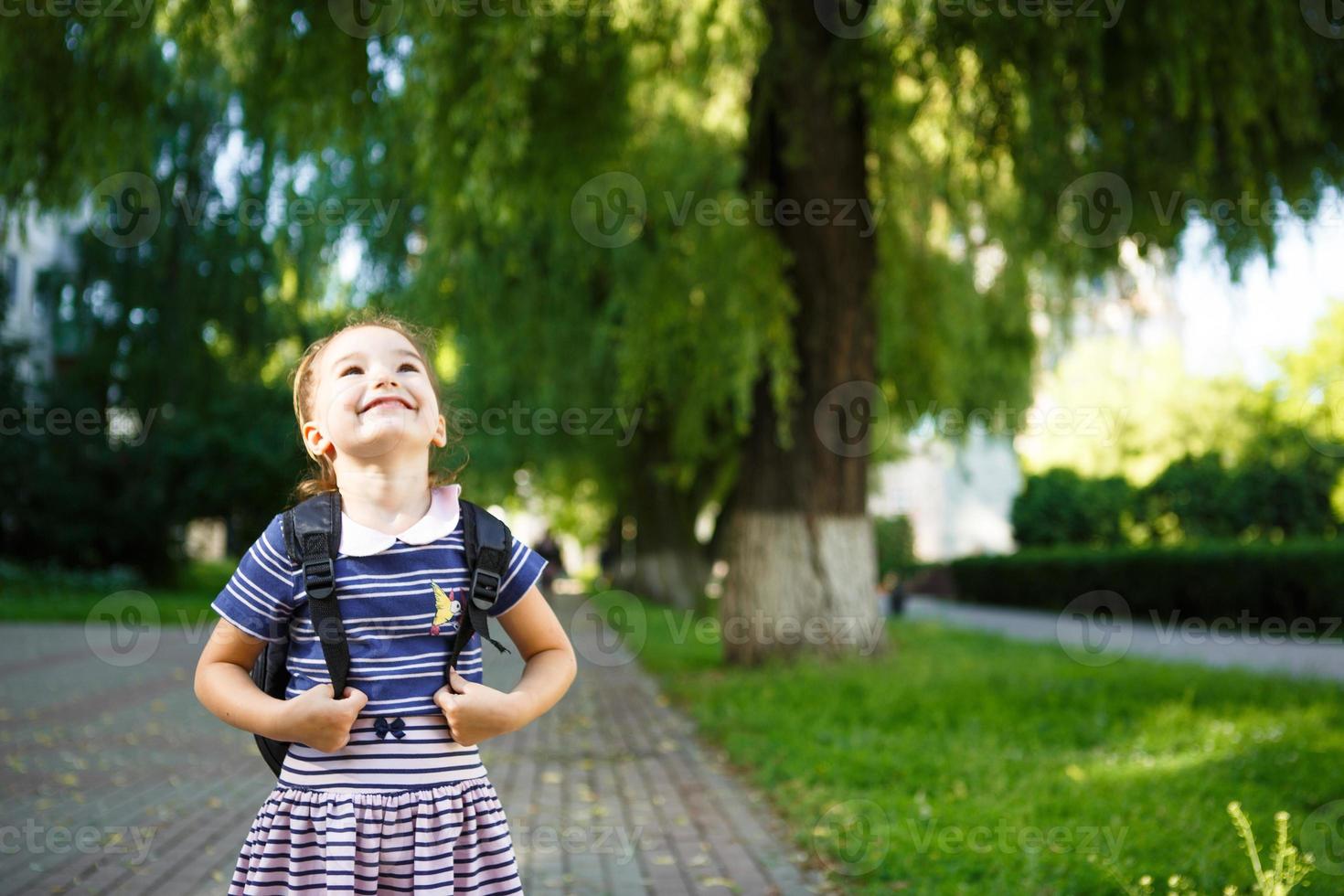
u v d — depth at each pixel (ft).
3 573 83.97
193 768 23.63
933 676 35.09
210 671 6.81
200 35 27.27
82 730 28.40
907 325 45.47
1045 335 51.98
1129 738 24.50
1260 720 25.86
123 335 86.07
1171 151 32.17
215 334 87.20
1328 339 85.25
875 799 18.62
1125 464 116.47
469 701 6.68
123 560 97.19
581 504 119.34
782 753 23.41
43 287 89.15
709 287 37.96
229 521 100.37
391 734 6.68
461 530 7.09
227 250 78.38
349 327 7.44
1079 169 32.53
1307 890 13.17
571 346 55.21
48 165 30.32
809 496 37.70
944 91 33.63
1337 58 29.76
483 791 7.02
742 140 42.11
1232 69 28.07
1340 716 26.68
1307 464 93.97
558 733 28.76
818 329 37.32
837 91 34.96
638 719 31.42
